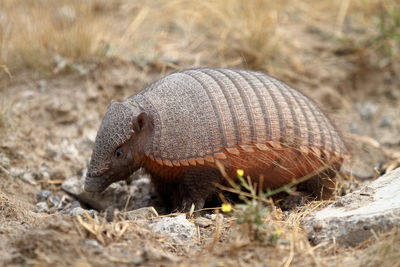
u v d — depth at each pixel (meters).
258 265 5.11
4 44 11.08
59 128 10.10
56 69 11.03
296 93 7.87
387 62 13.12
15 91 10.62
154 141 7.00
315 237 5.78
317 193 7.83
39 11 12.33
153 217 6.71
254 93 7.38
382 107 12.62
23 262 5.00
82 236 5.53
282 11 14.14
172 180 7.48
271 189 7.85
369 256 5.20
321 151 7.56
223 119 7.05
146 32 12.92
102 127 7.09
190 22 13.31
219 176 7.23
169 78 7.61
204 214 7.45
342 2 14.31
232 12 13.27
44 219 6.26
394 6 13.79
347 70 13.02
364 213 5.82
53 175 8.84
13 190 8.17
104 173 7.07
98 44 11.59
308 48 13.26
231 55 12.38
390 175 6.94
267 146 7.23
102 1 13.95
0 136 9.18
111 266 4.91
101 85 11.00
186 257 5.52
